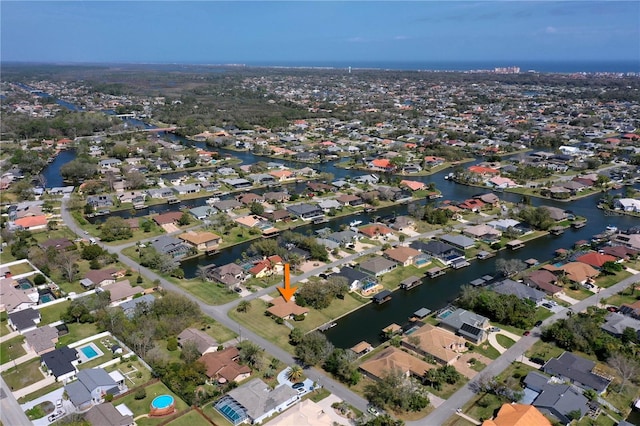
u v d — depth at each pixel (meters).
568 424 75.25
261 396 80.19
